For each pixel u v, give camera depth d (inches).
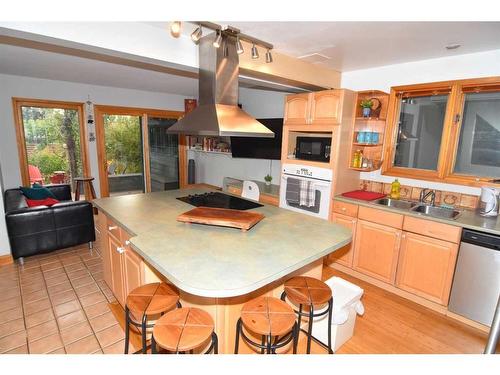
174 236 70.4
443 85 114.3
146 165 237.6
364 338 87.4
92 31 76.2
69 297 105.1
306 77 125.5
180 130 95.7
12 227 122.8
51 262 132.0
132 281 81.4
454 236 93.1
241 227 74.6
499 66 101.9
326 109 125.5
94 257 138.0
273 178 192.5
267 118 187.8
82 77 170.7
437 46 99.8
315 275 85.4
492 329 31.2
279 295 75.9
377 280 117.3
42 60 128.7
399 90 126.9
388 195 128.6
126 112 219.1
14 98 172.2
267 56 96.7
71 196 192.1
